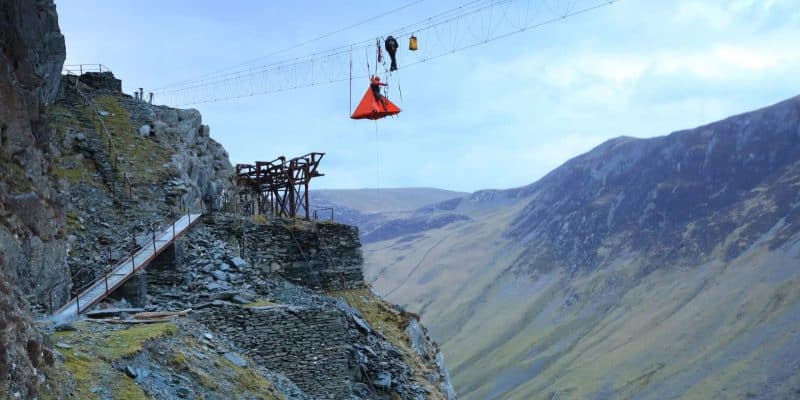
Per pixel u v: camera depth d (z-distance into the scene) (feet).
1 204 97.66
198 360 86.63
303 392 105.70
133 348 78.64
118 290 113.19
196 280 126.82
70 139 155.94
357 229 164.66
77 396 65.92
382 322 154.61
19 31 118.42
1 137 104.42
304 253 151.64
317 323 110.42
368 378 127.44
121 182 151.43
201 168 172.86
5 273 70.44
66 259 113.29
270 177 184.85
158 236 131.13
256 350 105.50
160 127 174.29
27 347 61.16
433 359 161.17
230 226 143.23
